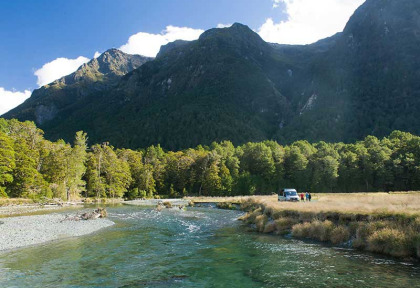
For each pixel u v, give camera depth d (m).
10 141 67.38
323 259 18.22
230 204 68.19
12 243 24.09
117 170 109.62
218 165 134.88
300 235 26.16
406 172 112.19
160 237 27.89
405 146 119.25
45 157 83.88
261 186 125.94
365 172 120.31
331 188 122.00
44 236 27.42
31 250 22.02
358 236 21.11
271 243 24.02
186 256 20.16
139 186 123.31
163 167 137.88
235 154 158.62
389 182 114.25
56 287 14.15
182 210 61.19
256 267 17.05
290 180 133.88
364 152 125.50
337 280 14.30
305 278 14.79
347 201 32.91
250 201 61.62
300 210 29.39
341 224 23.97
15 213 49.53
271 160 134.12
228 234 29.34
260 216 34.91
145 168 125.19
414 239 17.50
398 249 17.86
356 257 18.34
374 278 14.35
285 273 15.73
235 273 16.06
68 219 40.00
